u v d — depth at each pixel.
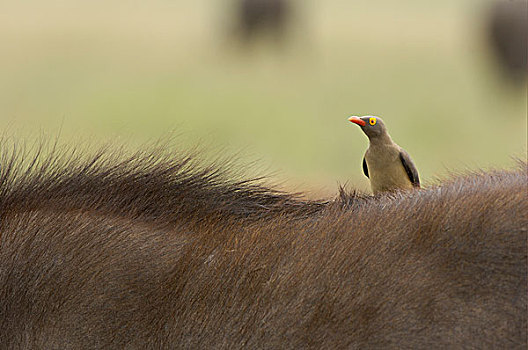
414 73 86.06
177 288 7.72
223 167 9.80
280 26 106.88
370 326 7.12
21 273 7.97
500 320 6.99
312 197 10.48
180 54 93.19
